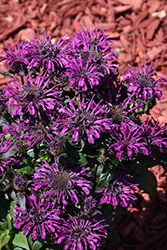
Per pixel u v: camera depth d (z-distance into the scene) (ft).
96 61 1.85
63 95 1.89
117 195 1.87
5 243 1.86
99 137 1.79
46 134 1.77
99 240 1.85
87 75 1.77
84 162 1.80
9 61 1.83
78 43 1.91
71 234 1.77
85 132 1.74
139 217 2.69
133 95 1.93
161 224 2.68
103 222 1.94
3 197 1.87
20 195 1.75
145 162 2.00
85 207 1.79
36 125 1.77
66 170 1.78
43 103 1.74
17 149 1.76
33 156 1.81
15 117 1.87
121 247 2.53
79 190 1.81
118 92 1.89
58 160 1.77
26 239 1.85
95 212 1.80
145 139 1.83
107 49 1.93
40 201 1.76
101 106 1.81
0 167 1.76
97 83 1.75
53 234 1.77
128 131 1.82
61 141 1.71
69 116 1.75
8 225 1.86
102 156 1.79
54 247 1.86
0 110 1.83
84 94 1.83
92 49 1.90
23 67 1.86
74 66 1.78
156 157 1.95
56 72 1.85
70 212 1.86
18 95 1.75
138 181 1.99
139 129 1.88
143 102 1.91
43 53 1.82
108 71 1.82
